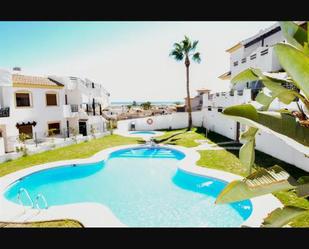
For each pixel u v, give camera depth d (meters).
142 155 20.16
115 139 26.14
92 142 24.27
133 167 17.72
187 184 13.77
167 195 12.64
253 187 1.90
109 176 15.97
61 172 15.87
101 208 9.16
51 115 25.03
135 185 14.25
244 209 9.95
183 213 10.62
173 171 16.62
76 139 23.61
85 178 15.66
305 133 1.96
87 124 27.31
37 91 23.44
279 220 2.22
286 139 1.71
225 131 24.47
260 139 17.12
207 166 14.52
